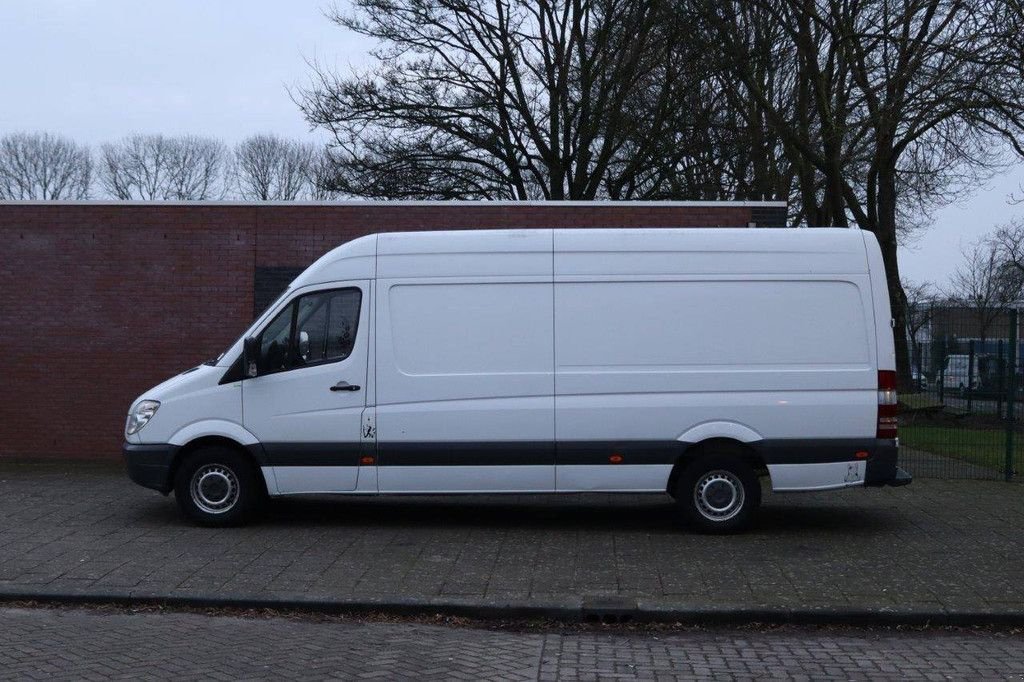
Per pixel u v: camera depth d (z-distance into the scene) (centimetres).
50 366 1412
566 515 1060
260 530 968
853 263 938
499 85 2770
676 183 2559
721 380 931
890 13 1933
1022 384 1297
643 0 2333
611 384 936
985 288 4250
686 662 626
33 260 1410
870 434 926
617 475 936
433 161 2739
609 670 605
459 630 702
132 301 1408
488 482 944
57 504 1091
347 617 731
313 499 1147
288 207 1397
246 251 1401
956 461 1323
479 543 919
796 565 838
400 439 945
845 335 933
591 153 2764
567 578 797
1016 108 1698
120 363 1409
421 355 949
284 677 581
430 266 956
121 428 1411
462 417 941
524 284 948
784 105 2484
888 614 709
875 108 1895
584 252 948
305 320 965
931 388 1351
